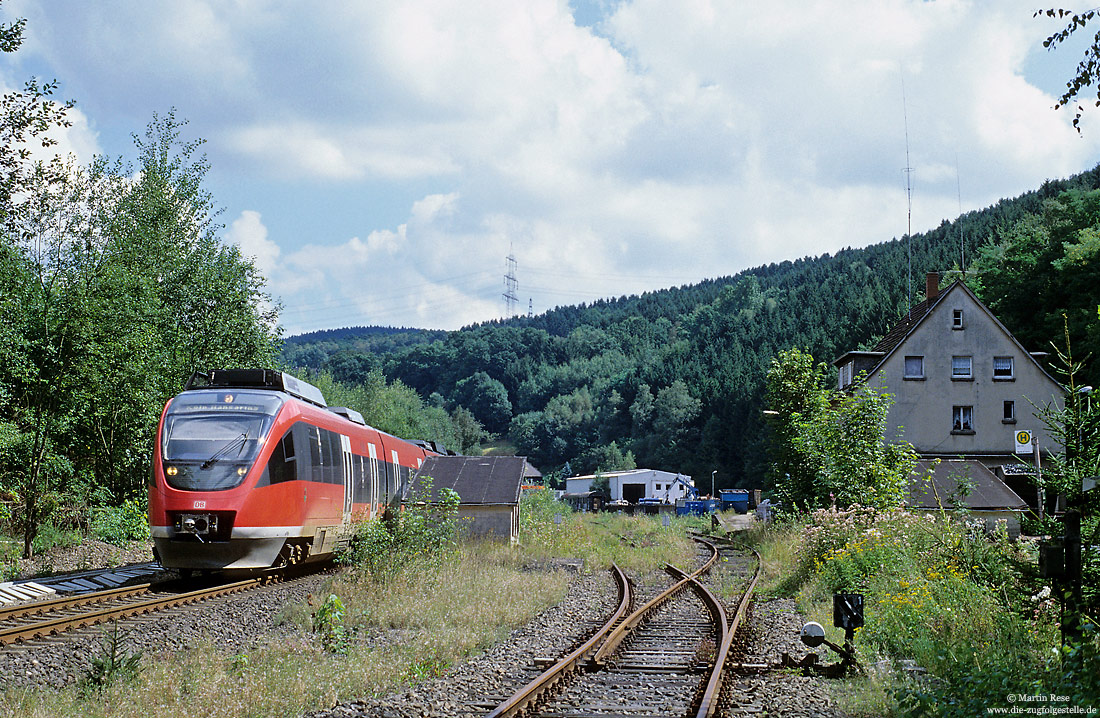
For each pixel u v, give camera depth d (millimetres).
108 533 25594
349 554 18594
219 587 16297
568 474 160750
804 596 16734
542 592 17516
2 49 18312
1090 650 7441
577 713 8125
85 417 26281
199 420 18000
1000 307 59219
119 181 30531
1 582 16281
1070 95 9961
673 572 25703
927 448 48438
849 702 8711
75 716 7695
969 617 11164
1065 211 59250
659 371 163625
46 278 25750
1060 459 10484
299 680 8906
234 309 31625
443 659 10664
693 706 8281
